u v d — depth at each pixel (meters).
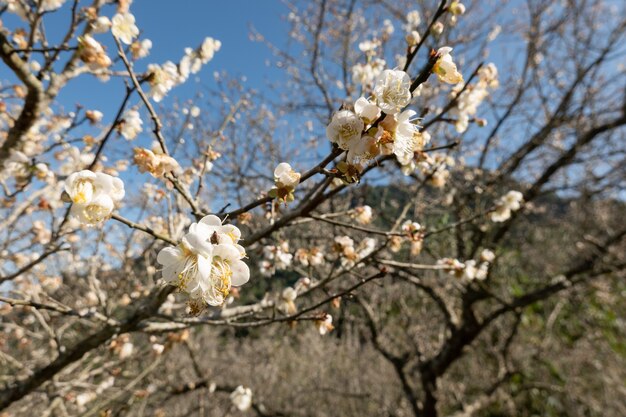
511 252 7.83
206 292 1.05
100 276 4.79
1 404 2.70
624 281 8.38
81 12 2.30
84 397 3.74
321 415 8.09
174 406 7.73
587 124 6.55
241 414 7.48
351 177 1.23
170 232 2.54
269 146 6.19
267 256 2.94
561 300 8.15
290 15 6.43
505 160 6.62
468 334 6.06
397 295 7.10
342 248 2.42
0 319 4.84
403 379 6.35
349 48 5.69
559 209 8.88
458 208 5.75
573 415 7.43
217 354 9.44
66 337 5.43
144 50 2.31
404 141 1.21
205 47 2.60
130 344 3.20
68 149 2.74
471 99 2.31
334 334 8.83
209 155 2.40
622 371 7.93
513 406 7.58
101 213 1.28
